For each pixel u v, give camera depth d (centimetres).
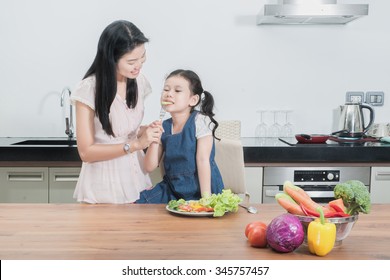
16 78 310
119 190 178
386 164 266
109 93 164
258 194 263
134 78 177
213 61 314
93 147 167
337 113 319
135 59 162
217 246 110
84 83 166
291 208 114
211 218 136
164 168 190
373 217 137
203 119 185
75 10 306
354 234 120
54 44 308
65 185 261
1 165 259
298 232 103
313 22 308
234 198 137
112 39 158
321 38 315
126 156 180
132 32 159
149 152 181
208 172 178
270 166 263
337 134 299
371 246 110
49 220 132
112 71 162
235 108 318
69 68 310
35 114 312
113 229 123
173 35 311
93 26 308
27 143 294
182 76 179
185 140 181
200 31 312
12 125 313
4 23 305
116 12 307
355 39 316
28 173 260
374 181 266
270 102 318
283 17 287
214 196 140
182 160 182
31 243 111
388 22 315
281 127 317
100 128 175
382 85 319
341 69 318
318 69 317
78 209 146
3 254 103
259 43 314
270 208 148
